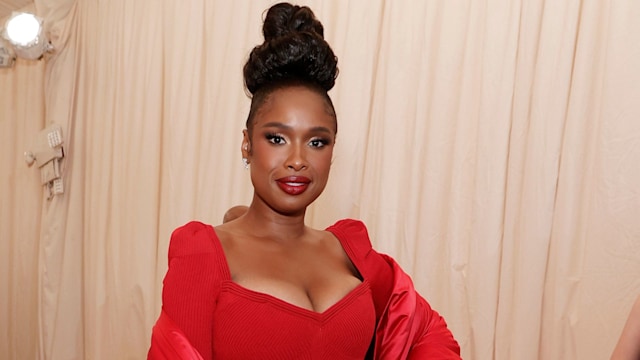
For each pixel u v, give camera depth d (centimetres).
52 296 368
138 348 321
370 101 234
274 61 98
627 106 172
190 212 294
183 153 296
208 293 87
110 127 341
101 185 343
